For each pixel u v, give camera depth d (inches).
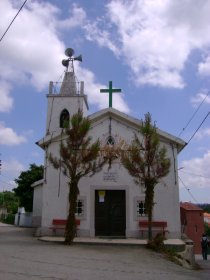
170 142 850.8
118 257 572.1
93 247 658.2
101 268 471.8
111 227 827.4
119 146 848.3
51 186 842.8
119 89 887.1
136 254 611.2
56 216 827.4
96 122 868.6
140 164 698.8
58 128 1157.7
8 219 1988.2
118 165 842.8
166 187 829.8
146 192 695.1
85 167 715.4
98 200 839.7
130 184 833.5
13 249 581.3
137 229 811.4
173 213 816.9
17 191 1656.0
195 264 732.7
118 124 864.9
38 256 520.7
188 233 1207.6
